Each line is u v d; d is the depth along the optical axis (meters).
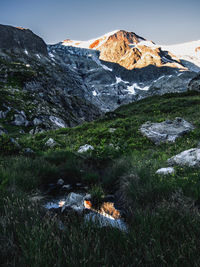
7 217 2.67
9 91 72.50
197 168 4.77
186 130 9.41
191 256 1.89
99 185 5.17
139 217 2.84
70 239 2.17
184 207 2.86
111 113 18.72
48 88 101.75
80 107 115.69
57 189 5.08
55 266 1.86
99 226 2.65
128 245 2.16
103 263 1.91
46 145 10.44
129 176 4.84
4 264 1.97
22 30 191.62
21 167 5.96
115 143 9.23
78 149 9.46
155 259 1.90
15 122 53.22
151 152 7.85
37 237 2.16
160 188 3.76
